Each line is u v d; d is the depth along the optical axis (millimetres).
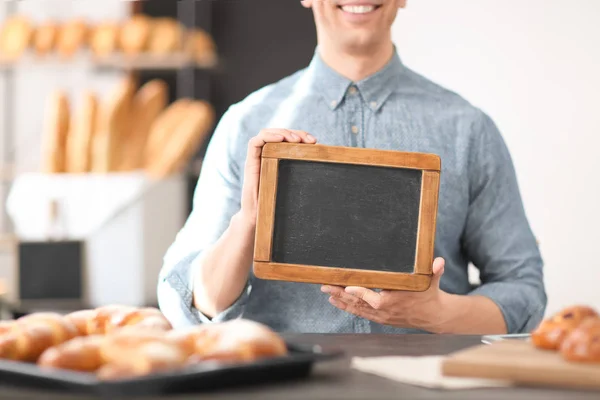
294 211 1512
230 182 2043
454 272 2053
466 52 3695
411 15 3762
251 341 995
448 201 2025
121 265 4062
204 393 917
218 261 1821
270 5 4953
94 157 4402
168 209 4184
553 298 3645
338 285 1505
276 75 4965
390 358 1166
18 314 3727
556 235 3625
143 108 4535
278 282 1972
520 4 3602
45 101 4949
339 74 2049
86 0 4961
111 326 1232
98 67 4902
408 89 2076
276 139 1678
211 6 4984
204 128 4488
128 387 876
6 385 960
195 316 1882
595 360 1025
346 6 1947
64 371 949
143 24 4742
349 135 2047
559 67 3574
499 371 1024
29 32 4770
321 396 916
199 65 4738
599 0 3498
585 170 3570
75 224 4113
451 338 1419
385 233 1501
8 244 4023
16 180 4414
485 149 2055
